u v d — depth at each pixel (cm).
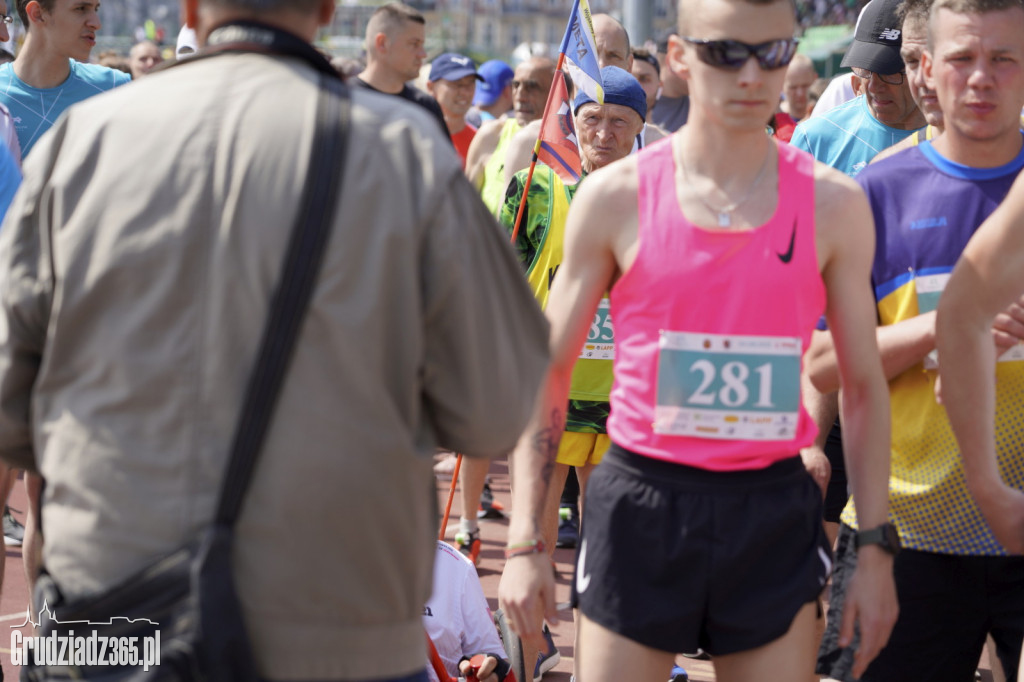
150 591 319
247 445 321
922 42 593
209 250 327
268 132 332
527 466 470
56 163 349
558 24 13438
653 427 439
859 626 457
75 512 337
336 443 326
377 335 330
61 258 336
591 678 449
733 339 432
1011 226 428
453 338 344
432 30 12606
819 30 3706
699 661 834
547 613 468
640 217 443
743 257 431
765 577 438
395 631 348
